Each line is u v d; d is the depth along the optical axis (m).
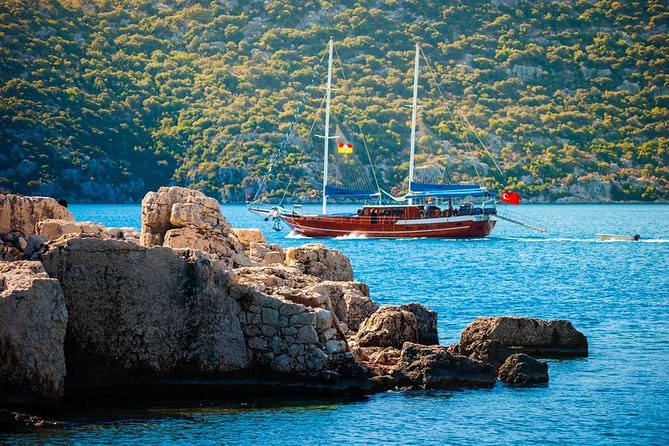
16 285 65.69
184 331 72.31
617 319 113.94
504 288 150.50
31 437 63.78
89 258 71.25
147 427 66.44
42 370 65.69
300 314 73.62
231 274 73.50
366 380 75.00
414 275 172.12
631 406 73.75
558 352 89.19
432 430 67.88
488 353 81.75
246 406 71.25
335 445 64.75
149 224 90.06
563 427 69.06
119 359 71.44
